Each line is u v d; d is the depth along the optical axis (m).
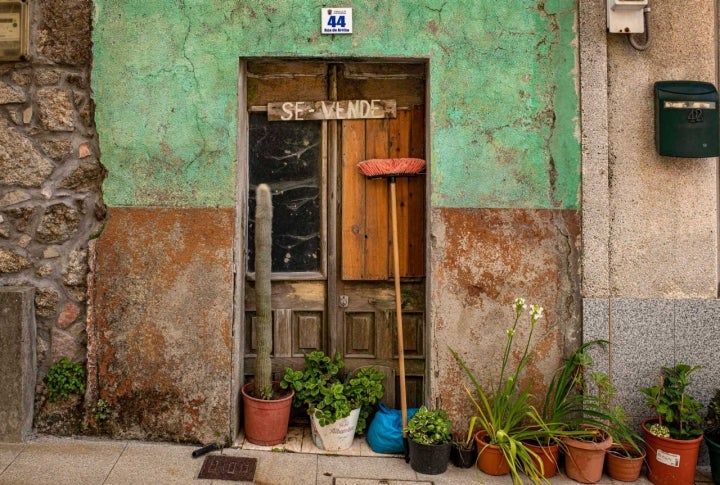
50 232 4.08
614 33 4.14
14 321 3.92
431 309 4.14
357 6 4.09
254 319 4.41
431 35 4.11
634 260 4.20
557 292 4.17
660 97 4.08
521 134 4.15
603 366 4.16
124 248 4.06
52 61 4.05
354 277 4.36
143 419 4.06
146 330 4.06
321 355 4.25
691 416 3.86
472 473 3.90
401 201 4.38
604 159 4.15
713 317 4.17
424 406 4.14
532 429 4.09
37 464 3.67
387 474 3.84
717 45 4.30
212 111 4.05
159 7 4.04
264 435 4.06
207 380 4.07
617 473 3.91
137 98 4.04
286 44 4.07
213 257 4.05
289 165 4.41
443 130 4.12
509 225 4.16
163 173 4.06
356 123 4.35
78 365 4.08
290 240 4.43
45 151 4.07
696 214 4.21
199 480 3.62
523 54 4.14
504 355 4.15
